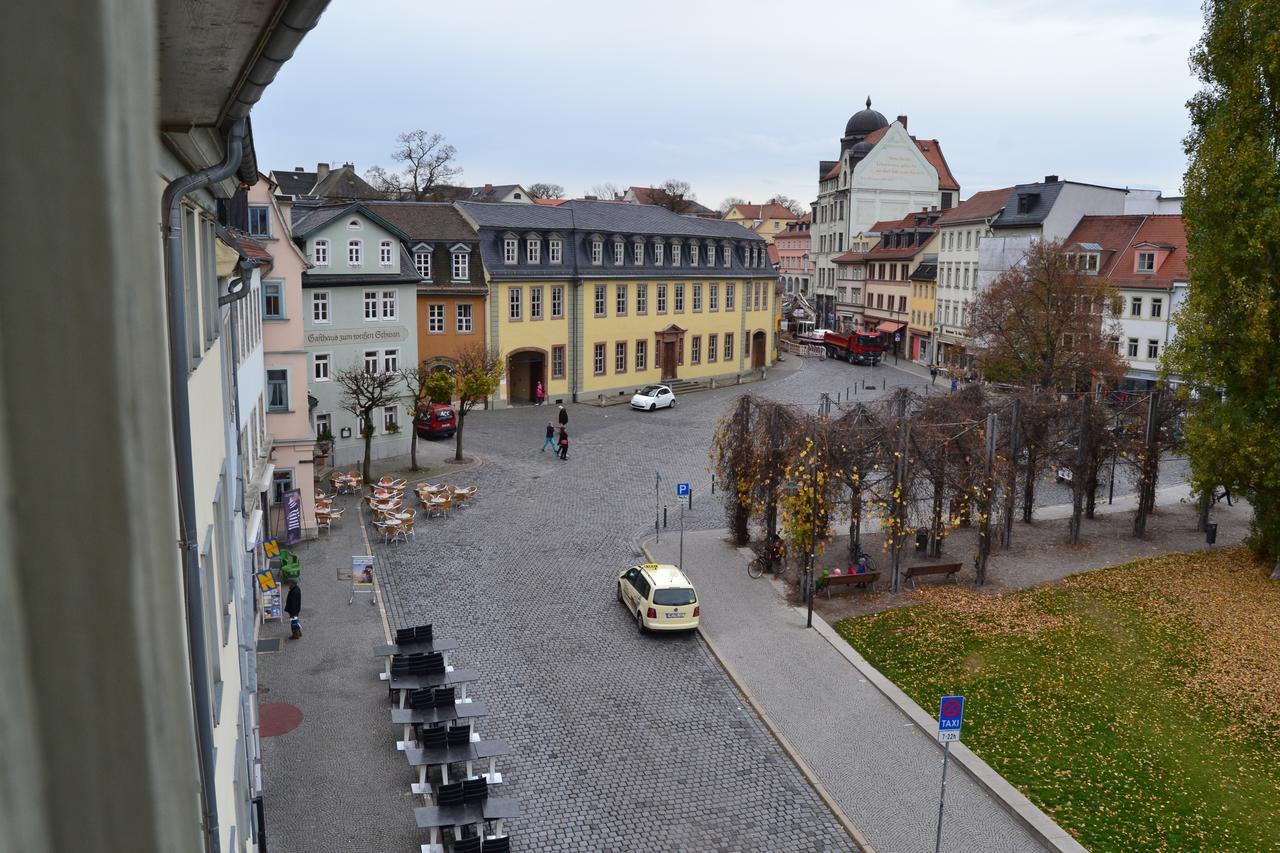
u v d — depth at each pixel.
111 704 0.73
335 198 53.81
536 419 53.72
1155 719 19.41
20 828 0.69
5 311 0.69
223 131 6.49
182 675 0.79
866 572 26.86
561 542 31.03
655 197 153.88
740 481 29.38
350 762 17.09
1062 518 35.16
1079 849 14.85
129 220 0.71
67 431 0.71
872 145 98.81
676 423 53.25
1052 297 47.50
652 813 16.00
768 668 21.70
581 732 18.67
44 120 0.67
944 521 29.78
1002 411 32.22
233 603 11.52
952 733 14.10
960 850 15.11
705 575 27.98
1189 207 28.53
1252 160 25.91
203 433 8.73
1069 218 66.56
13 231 0.68
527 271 56.41
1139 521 32.53
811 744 18.31
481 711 18.02
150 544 0.75
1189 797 16.50
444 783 16.12
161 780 0.76
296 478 30.55
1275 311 26.23
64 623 0.72
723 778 17.14
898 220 100.19
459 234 54.38
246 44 4.59
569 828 15.51
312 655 21.72
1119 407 35.78
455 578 27.34
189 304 8.26
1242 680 21.11
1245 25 26.70
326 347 41.41
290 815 15.48
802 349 93.38
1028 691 20.64
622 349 62.88
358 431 42.53
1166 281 56.56
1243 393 28.09
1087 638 23.52
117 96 0.69
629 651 22.58
